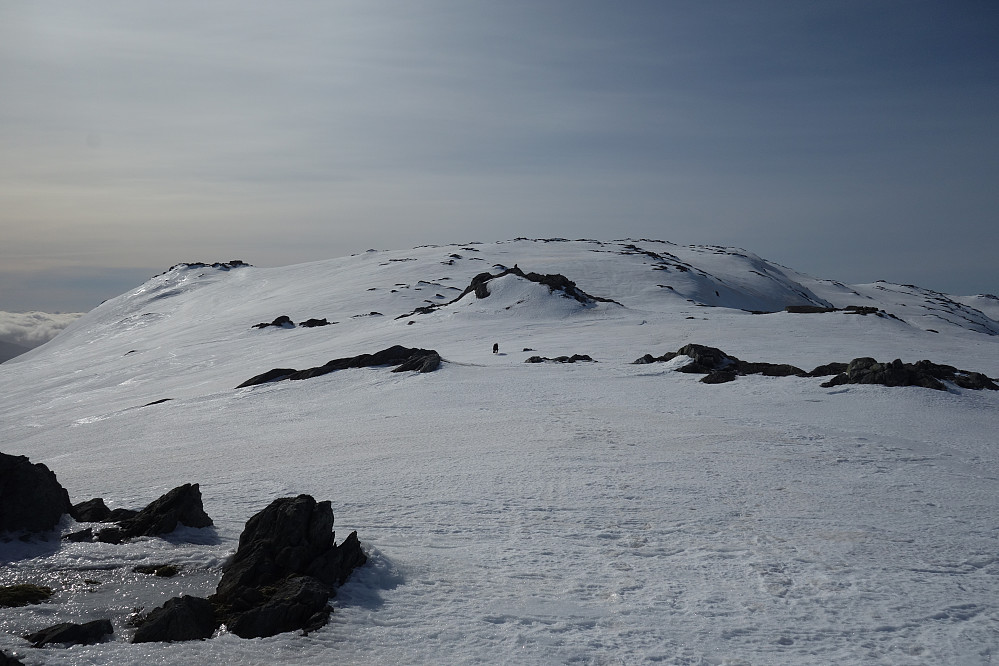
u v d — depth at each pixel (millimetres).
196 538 15430
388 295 144000
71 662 9750
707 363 49438
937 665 10609
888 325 79750
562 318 94250
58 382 99062
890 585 13883
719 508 19641
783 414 35250
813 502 20344
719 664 10523
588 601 12836
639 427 32438
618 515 18922
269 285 192125
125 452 34531
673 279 157875
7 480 15258
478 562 14914
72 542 14648
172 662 9930
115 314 197250
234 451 31188
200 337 123438
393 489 21938
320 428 36469
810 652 10992
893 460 26031
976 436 30453
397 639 10945
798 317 85250
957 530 17734
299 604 11492
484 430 32656
